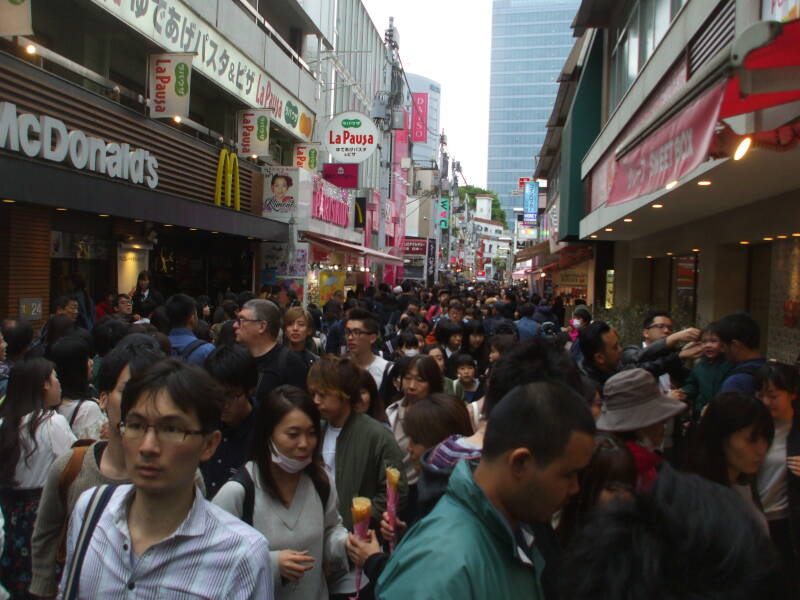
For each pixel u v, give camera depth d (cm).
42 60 1041
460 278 7525
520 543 184
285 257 1839
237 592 196
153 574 194
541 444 171
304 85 2109
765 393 358
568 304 2794
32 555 286
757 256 1111
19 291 973
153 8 1178
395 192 4266
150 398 194
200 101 1639
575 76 2366
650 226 1425
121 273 1303
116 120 1093
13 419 356
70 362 419
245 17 1622
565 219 2044
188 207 1284
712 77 311
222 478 356
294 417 272
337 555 293
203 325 743
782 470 346
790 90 301
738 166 664
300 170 1852
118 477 275
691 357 484
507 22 17388
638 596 135
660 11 1124
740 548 133
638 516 147
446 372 707
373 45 3669
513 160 17262
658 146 433
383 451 364
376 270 3862
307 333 607
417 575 166
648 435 348
